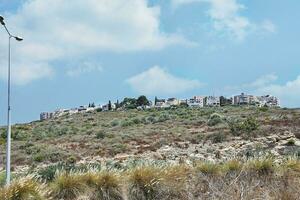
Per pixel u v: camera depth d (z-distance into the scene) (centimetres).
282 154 2812
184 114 8012
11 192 1138
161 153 3553
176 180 1317
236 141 3772
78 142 4866
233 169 1369
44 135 6019
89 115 10369
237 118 5919
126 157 3428
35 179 1284
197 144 3909
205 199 1226
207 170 1364
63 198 1249
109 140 4709
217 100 16912
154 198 1288
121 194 1287
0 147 4634
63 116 10888
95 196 1267
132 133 5278
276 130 4088
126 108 13088
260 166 1371
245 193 1131
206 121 5997
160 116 7325
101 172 1341
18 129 7538
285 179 1341
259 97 17438
